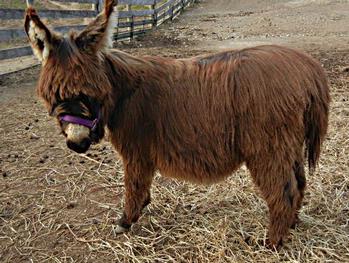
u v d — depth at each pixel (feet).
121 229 10.80
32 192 12.98
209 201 12.06
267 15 59.72
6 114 19.75
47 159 15.16
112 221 11.41
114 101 9.21
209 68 9.18
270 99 8.51
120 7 44.83
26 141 16.71
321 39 37.68
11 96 22.58
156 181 13.28
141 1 46.96
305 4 69.82
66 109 8.22
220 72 8.96
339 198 11.80
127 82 9.27
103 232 10.99
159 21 55.31
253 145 8.77
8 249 10.48
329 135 15.65
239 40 39.73
